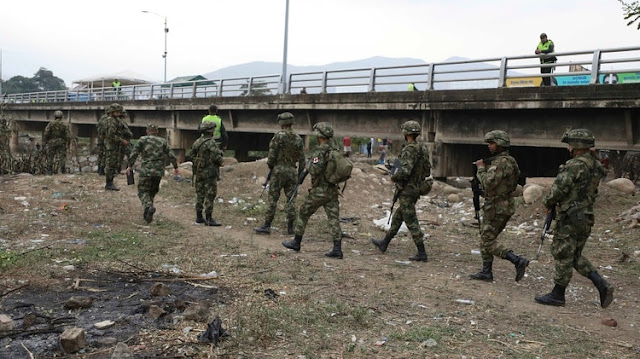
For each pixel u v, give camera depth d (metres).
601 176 5.81
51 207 10.34
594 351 4.61
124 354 3.81
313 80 21.36
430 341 4.51
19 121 50.31
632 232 9.88
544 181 13.66
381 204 13.23
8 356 3.90
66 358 3.90
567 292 6.54
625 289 6.82
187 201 12.23
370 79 18.55
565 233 5.77
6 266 6.14
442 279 6.79
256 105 23.53
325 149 7.57
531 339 4.82
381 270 7.07
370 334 4.67
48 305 5.02
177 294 5.49
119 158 13.20
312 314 5.02
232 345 4.23
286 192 9.38
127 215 10.09
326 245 8.56
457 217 12.02
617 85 12.27
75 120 41.94
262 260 7.14
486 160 6.74
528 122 14.67
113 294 5.41
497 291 6.41
